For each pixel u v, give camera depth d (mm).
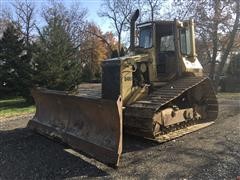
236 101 16234
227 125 9867
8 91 18844
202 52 26531
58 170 6293
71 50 19188
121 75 7992
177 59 9094
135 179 5723
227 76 25156
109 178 5809
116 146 6125
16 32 19875
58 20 20719
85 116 7230
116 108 6086
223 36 23203
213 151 7195
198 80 8789
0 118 13305
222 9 21594
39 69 17203
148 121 7566
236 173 5816
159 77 9000
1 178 5965
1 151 7660
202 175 5785
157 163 6535
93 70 46406
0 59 18828
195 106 9555
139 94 8305
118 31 42312
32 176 6020
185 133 8656
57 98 8227
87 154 6633
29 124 9516
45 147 7895
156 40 9164
